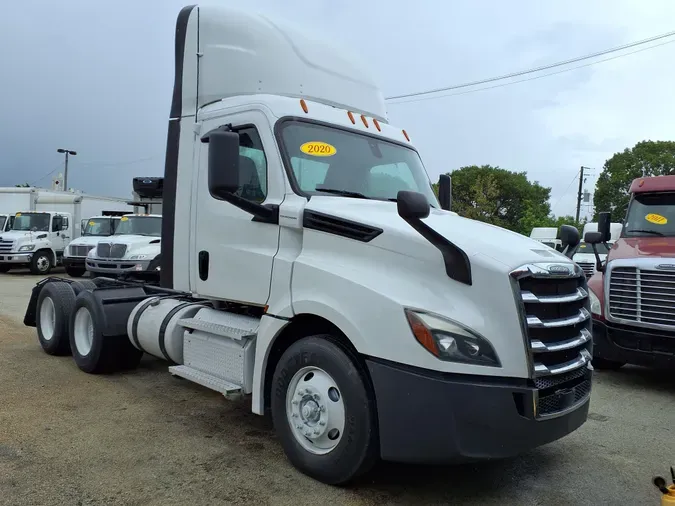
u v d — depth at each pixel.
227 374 4.57
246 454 4.33
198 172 4.99
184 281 5.10
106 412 5.23
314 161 4.46
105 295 6.46
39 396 5.65
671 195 7.86
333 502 3.61
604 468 4.34
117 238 16.12
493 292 3.39
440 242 3.45
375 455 3.63
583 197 51.12
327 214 3.97
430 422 3.33
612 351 6.83
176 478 3.89
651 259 6.61
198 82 5.09
